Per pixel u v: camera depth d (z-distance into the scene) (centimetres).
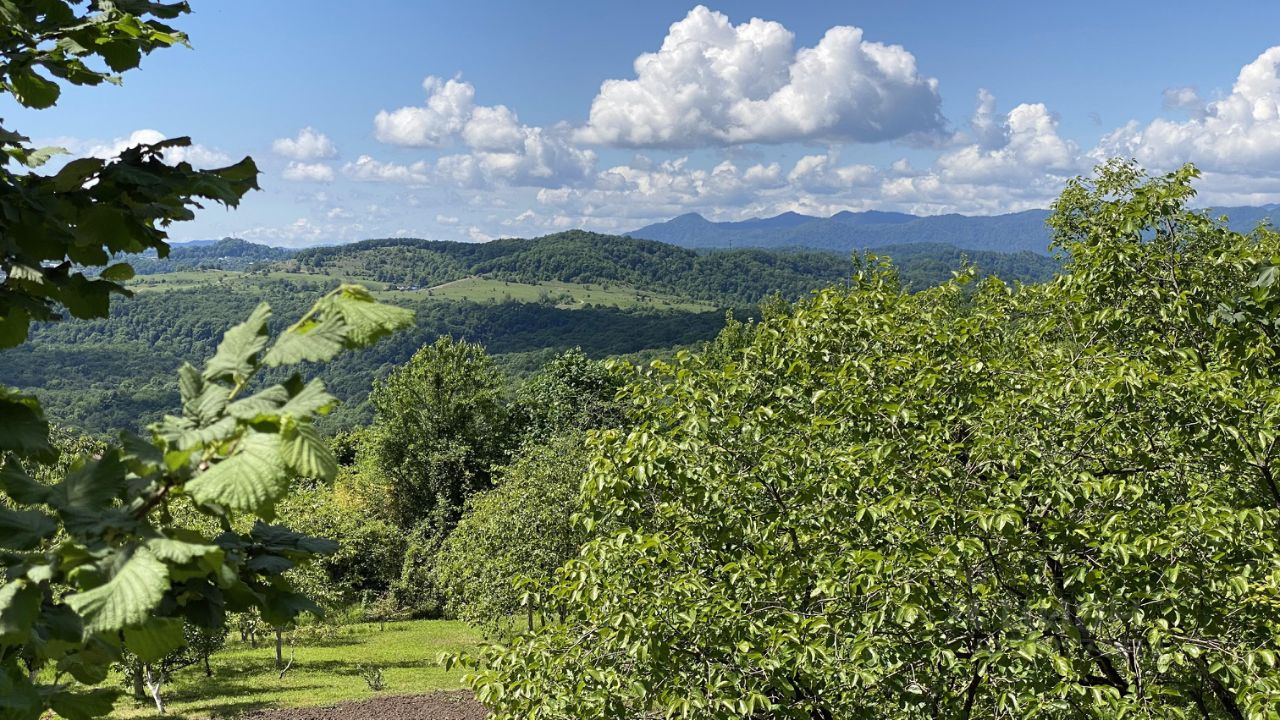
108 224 250
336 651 2808
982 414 782
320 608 234
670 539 805
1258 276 742
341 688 2170
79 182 243
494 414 5034
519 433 5238
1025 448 716
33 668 222
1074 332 1044
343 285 185
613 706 684
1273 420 736
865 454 745
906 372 870
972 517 641
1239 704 624
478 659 814
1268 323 770
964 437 808
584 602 780
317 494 2933
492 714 769
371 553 3381
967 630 684
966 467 727
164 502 188
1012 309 1080
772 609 736
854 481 750
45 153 251
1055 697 635
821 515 775
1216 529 646
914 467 721
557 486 2217
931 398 829
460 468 4700
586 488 814
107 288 257
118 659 227
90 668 242
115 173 235
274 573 223
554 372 5562
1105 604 645
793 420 879
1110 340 1021
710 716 632
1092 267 1059
